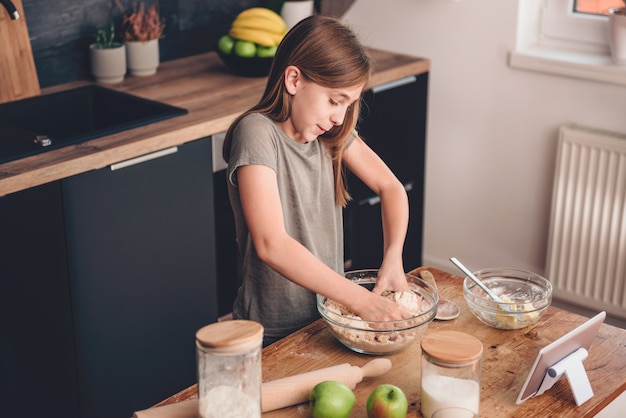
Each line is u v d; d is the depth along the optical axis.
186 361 2.89
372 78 3.11
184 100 2.91
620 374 1.57
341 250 2.10
